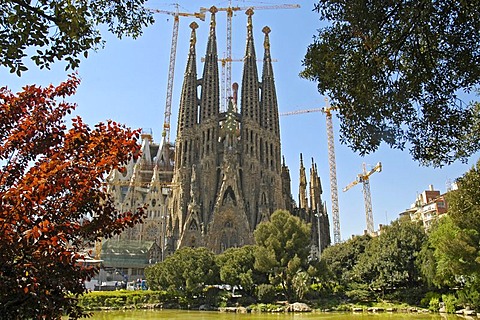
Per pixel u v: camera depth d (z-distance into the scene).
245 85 182.25
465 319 52.78
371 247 86.12
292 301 81.12
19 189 9.89
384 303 75.62
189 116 177.38
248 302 83.50
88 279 12.02
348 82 13.01
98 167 11.21
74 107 14.09
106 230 12.25
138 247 153.12
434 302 66.81
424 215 155.38
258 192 166.12
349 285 84.62
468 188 28.48
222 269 86.06
